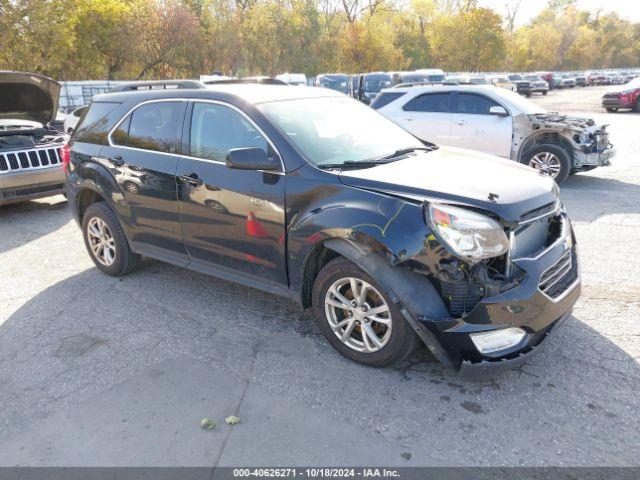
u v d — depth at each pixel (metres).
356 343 3.34
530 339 2.96
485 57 58.59
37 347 3.71
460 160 3.73
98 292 4.66
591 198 7.55
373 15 52.72
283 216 3.44
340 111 4.23
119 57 31.45
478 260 2.79
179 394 3.10
